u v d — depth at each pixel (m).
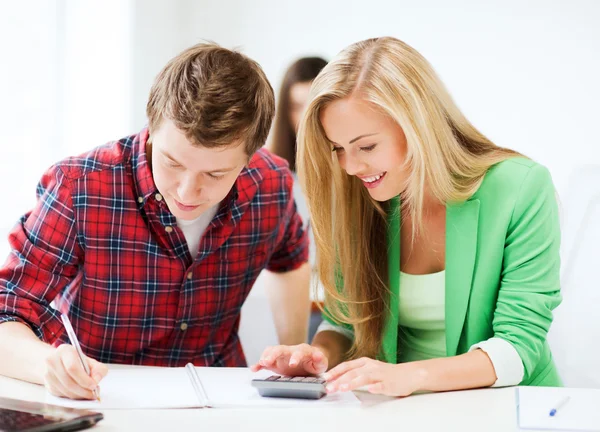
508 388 1.19
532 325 1.25
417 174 1.26
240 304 1.56
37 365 1.16
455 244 1.33
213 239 1.44
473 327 1.32
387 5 2.98
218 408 1.05
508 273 1.29
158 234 1.40
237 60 1.22
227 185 1.23
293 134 2.66
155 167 1.22
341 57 1.28
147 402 1.06
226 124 1.15
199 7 3.15
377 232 1.42
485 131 2.88
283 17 3.10
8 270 1.31
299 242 1.64
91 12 2.91
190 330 1.48
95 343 1.44
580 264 1.84
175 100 1.16
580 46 2.77
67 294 1.41
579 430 0.93
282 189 1.54
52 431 0.88
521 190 1.30
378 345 1.42
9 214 2.77
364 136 1.24
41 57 2.86
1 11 2.75
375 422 0.99
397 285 1.41
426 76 1.28
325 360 1.23
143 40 2.95
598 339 1.77
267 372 1.28
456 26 2.90
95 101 2.93
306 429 0.95
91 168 1.38
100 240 1.38
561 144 2.81
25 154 2.82
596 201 1.87
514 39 2.84
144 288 1.42
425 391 1.17
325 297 1.47
